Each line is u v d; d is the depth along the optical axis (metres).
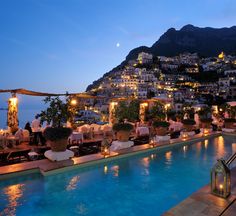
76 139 10.81
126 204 5.48
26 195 5.84
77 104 13.72
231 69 144.62
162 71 162.38
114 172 7.79
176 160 9.59
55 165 7.48
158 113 15.41
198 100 116.19
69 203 5.47
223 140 15.15
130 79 133.50
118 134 10.74
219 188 5.29
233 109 22.64
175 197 5.89
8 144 10.27
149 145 11.25
